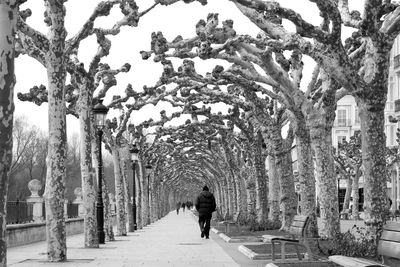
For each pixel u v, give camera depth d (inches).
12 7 292.5
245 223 1370.6
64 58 644.1
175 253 775.1
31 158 2933.1
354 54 742.5
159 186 2775.6
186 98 1316.4
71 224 1320.1
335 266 519.5
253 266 595.5
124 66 960.9
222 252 784.9
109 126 1195.3
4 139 291.4
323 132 731.4
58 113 639.8
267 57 763.4
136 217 1610.5
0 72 289.6
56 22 626.5
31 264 621.6
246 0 583.2
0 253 289.0
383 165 561.9
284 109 1023.6
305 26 565.9
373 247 547.2
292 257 636.7
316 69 898.1
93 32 787.4
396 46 1980.8
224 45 727.7
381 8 581.3
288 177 1000.2
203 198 1117.7
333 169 732.0
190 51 872.9
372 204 557.9
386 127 2162.9
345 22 689.6
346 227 1434.5
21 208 1030.4
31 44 677.3
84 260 671.1
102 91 956.6
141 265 623.8
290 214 987.3
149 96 1230.9
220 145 1953.7
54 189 641.0
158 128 1749.5
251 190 1454.2
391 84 2144.4
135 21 785.6
